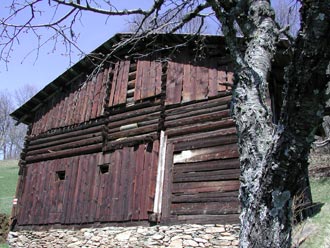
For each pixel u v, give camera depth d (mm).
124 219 10516
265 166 2527
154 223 9953
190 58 11109
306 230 7590
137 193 10555
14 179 30844
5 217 15773
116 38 12086
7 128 57875
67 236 11656
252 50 3312
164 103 11078
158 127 10906
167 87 11227
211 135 9906
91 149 12359
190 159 10016
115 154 11625
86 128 12883
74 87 13984
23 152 14641
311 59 2264
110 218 10852
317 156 20609
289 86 2381
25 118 15281
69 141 13227
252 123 2898
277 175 2465
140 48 12234
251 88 3062
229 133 9648
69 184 12453
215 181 9445
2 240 14812
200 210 9375
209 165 9680
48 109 14633
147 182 10477
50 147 13789
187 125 10430
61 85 14250
